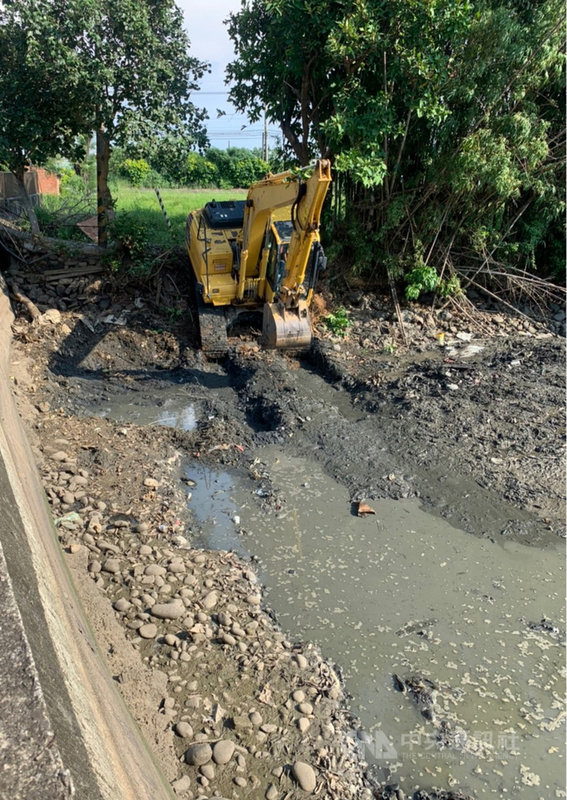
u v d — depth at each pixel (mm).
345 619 5910
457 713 4957
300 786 4215
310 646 5527
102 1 12133
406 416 9734
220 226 12445
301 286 9422
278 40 13148
